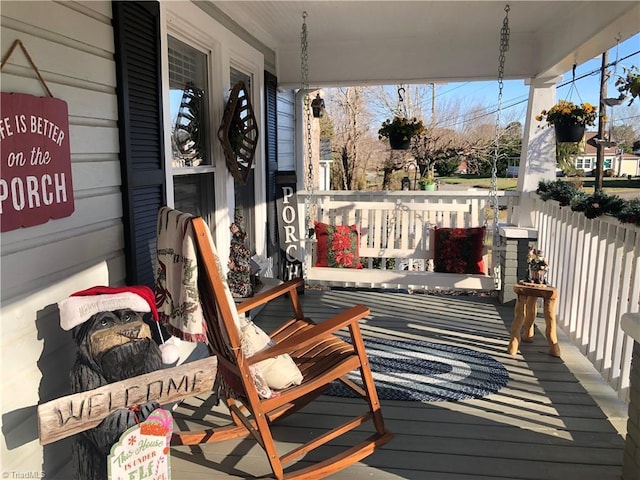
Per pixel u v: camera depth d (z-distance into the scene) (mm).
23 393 1744
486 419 2637
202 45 3479
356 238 4801
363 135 13234
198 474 2193
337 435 2268
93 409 1602
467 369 3248
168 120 2795
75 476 1722
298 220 5109
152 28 2549
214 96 3621
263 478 2137
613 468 2225
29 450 1785
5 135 1601
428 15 4113
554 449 2365
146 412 1688
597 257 3256
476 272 4387
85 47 2053
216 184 3719
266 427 2080
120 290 1848
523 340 3795
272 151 5016
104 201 2203
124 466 1605
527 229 4551
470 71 4992
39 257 1794
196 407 2789
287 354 2307
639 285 2650
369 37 4961
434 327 4098
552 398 2873
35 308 1792
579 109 4160
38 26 1775
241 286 3564
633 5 2809
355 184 13359
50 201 1812
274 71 5199
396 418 2648
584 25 3584
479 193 5102
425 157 13023
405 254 4805
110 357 1707
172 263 1972
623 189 6680
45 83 1815
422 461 2273
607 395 2916
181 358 2984
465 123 13266
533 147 4852
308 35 4855
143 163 2490
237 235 3576
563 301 3982
